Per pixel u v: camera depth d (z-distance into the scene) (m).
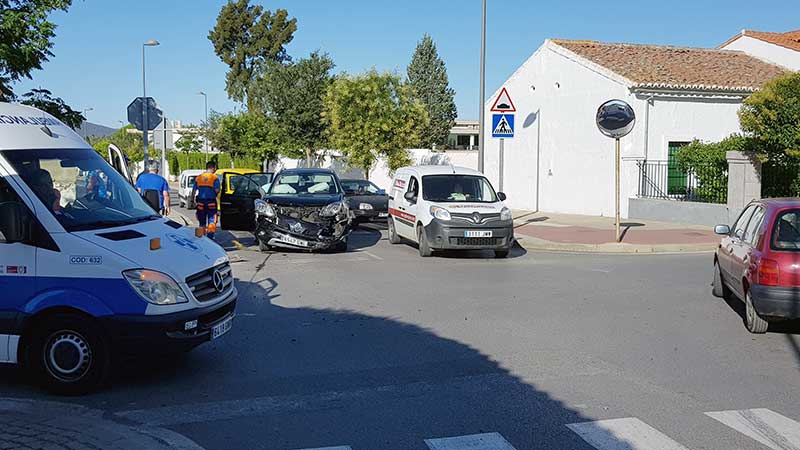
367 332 8.38
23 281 6.07
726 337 8.23
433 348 7.68
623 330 8.54
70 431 5.26
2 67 12.10
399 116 29.94
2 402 5.97
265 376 6.70
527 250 16.64
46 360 6.12
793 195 19.56
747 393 6.27
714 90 23.58
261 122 44.03
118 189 7.37
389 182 36.03
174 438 5.18
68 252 6.10
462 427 5.42
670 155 23.70
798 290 7.79
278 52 61.94
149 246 6.39
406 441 5.15
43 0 12.29
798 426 5.48
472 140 66.38
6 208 6.01
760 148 19.14
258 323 8.83
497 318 9.14
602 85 24.17
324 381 6.54
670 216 21.70
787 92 17.95
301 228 15.01
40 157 6.68
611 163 23.97
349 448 5.03
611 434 5.29
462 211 14.56
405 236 16.38
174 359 7.25
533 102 27.81
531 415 5.68
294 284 11.60
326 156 37.44
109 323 6.02
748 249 8.66
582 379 6.63
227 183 20.41
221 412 5.75
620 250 16.33
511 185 29.44
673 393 6.25
